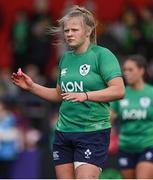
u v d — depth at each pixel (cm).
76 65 1867
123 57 4016
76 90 1858
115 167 3038
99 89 1845
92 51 1864
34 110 3334
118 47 4191
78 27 1842
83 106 1845
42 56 4262
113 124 3061
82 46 1869
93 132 1852
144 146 2583
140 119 2605
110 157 3039
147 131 2594
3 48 4569
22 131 3247
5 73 4106
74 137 1856
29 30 4319
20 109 3353
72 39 1845
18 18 4438
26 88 1938
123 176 2656
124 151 2633
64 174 1888
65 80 1877
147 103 2611
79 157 1842
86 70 1848
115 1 4844
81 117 1852
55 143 1900
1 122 3159
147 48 4394
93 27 1880
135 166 2625
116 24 4450
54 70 3916
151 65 4303
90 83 1841
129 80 2641
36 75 4031
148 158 2556
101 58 1842
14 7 4806
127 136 2619
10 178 3141
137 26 4419
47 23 4322
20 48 4312
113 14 4831
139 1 4853
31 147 3181
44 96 1953
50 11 4656
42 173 3133
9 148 3138
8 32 4684
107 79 1822
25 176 3145
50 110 3247
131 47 4375
